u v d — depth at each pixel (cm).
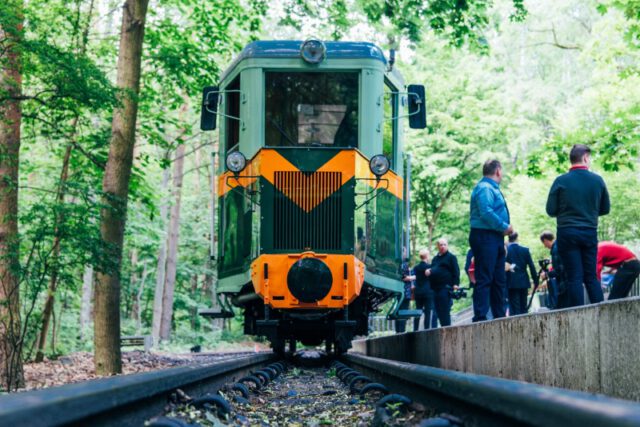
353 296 984
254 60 1055
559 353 510
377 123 1058
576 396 225
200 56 1861
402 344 1195
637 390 384
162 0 1945
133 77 1455
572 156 789
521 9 1722
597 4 1992
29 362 1906
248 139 1048
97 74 1149
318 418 541
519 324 594
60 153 1828
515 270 1338
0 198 1255
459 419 355
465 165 3656
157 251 4091
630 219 3181
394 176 1124
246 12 1989
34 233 1130
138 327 3816
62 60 1124
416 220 4053
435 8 1541
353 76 1056
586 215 769
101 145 1470
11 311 1216
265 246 991
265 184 1000
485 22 1631
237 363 802
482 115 3538
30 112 1421
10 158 1251
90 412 281
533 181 3478
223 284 1133
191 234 4531
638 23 1995
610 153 1862
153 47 1883
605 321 434
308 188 1001
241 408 584
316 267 976
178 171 3350
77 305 3189
